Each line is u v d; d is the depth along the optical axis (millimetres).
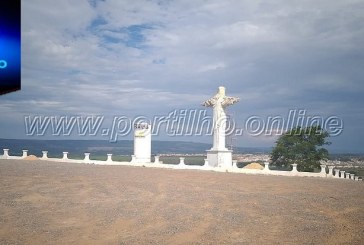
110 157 43562
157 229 12578
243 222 13875
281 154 52531
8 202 16266
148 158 44781
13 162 37156
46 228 12320
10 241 10766
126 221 13539
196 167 40250
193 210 15797
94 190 20391
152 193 20016
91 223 13164
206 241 11328
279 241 11469
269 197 20047
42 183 22078
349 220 14680
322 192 22875
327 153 51219
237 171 38969
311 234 12367
